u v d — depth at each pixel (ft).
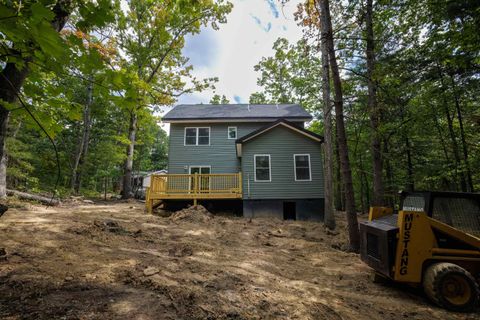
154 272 11.62
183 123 50.42
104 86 5.81
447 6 21.18
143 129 78.54
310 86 57.62
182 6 13.19
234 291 10.75
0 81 5.79
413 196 13.88
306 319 8.89
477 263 11.54
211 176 40.16
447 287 10.66
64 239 15.19
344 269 16.02
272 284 12.23
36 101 5.91
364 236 14.37
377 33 30.50
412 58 27.43
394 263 11.61
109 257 13.19
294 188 39.09
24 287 8.74
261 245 21.57
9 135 42.39
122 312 8.00
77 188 62.49
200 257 15.67
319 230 29.78
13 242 13.24
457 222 12.13
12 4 3.70
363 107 34.55
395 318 9.61
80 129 64.34
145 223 24.76
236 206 41.57
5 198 27.04
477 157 30.14
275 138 41.06
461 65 21.88
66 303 8.10
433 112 30.66
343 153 22.65
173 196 36.78
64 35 4.99
